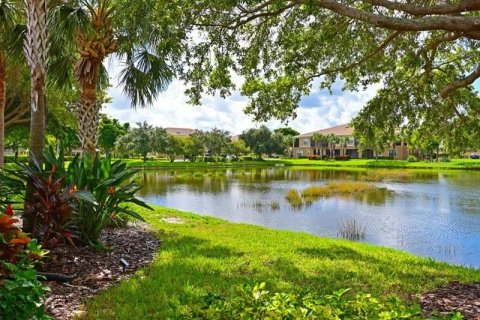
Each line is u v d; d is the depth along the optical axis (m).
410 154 73.62
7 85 14.37
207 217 10.88
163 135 54.28
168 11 6.46
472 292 4.43
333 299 2.03
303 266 5.34
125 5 6.54
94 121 7.93
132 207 11.38
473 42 8.18
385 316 1.85
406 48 7.93
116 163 6.24
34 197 5.15
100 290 4.13
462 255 9.62
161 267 4.98
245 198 20.41
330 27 7.54
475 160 64.12
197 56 7.28
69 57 7.99
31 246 2.81
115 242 6.23
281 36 7.87
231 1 5.79
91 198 4.86
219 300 2.14
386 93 8.67
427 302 4.02
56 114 17.72
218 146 63.09
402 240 11.26
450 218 14.73
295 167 55.66
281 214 15.69
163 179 32.34
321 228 12.90
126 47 7.64
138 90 8.43
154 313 3.46
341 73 8.54
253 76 8.37
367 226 13.22
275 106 8.72
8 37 8.26
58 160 5.69
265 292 2.07
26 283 2.36
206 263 5.24
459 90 8.59
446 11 4.59
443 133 9.30
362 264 5.69
